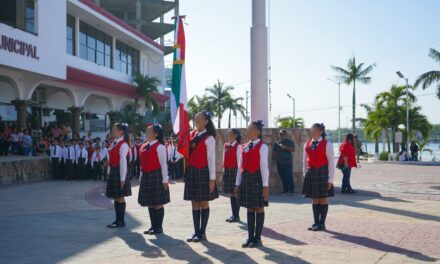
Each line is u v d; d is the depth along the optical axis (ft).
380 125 142.61
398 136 129.08
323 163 26.37
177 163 65.87
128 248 22.57
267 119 47.47
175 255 21.06
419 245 22.52
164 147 25.84
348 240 23.79
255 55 47.19
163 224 28.94
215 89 186.60
